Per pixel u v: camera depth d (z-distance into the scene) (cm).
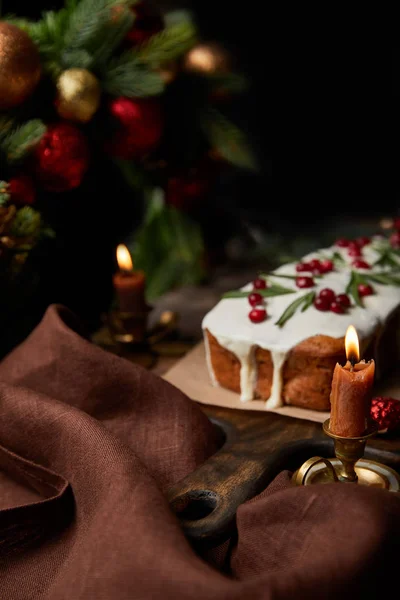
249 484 90
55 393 98
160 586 78
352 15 157
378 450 94
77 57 106
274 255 139
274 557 83
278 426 97
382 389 108
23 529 87
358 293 110
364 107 162
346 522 80
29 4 129
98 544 82
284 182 166
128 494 84
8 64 99
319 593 77
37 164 104
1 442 93
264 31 160
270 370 106
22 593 84
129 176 119
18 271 105
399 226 127
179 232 128
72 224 114
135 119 108
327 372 103
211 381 110
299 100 164
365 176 165
